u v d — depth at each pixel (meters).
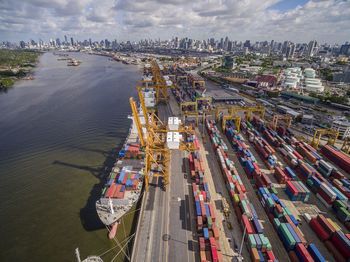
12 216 56.72
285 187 63.47
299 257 40.47
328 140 87.19
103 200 55.47
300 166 68.06
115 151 90.12
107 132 109.25
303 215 52.97
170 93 194.75
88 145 95.38
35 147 93.25
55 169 77.19
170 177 68.69
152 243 46.19
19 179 71.75
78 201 62.06
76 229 52.84
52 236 50.94
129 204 55.09
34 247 48.25
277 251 43.78
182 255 43.44
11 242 49.53
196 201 53.56
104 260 44.94
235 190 59.16
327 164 67.00
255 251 41.12
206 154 83.62
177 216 53.25
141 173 68.62
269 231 48.62
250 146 89.25
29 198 63.19
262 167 73.62
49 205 60.50
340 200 53.62
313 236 47.28
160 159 78.44
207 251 43.31
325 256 42.88
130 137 92.00
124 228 52.72
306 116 109.19
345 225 49.62
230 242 46.06
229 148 88.19
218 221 51.53
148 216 53.31
